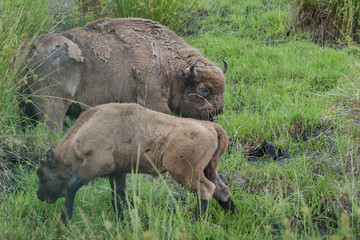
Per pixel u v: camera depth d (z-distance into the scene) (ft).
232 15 80.33
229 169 41.04
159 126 32.94
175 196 37.47
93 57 42.01
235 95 56.08
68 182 32.58
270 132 47.85
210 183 32.81
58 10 58.65
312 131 47.75
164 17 60.80
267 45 70.85
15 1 47.62
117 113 33.14
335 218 35.73
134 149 32.99
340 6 71.61
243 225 33.94
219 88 45.14
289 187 38.70
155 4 60.44
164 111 44.65
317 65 61.21
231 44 68.28
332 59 61.52
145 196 36.32
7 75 39.60
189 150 32.22
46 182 32.99
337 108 43.83
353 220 34.19
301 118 49.60
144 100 43.91
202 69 44.80
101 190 37.04
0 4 46.88
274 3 86.02
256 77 59.88
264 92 54.85
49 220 32.99
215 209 35.94
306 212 31.45
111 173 34.71
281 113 50.11
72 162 32.94
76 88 41.70
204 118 45.24
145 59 43.52
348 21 69.05
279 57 64.03
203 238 31.17
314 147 45.27
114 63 42.68
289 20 76.23
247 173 40.78
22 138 41.47
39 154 40.52
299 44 69.15
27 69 40.06
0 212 33.47
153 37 44.80
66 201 32.83
